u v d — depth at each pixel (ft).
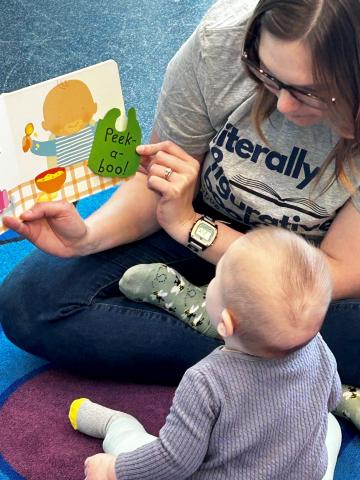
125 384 5.20
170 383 5.21
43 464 4.63
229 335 3.58
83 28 8.36
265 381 3.63
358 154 4.15
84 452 4.72
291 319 3.49
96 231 4.83
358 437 4.95
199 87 4.52
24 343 5.08
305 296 3.50
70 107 4.01
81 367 5.09
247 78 4.34
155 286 4.90
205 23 4.41
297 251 3.57
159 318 4.95
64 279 4.96
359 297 4.83
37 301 4.96
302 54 3.57
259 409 3.63
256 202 4.62
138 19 8.62
